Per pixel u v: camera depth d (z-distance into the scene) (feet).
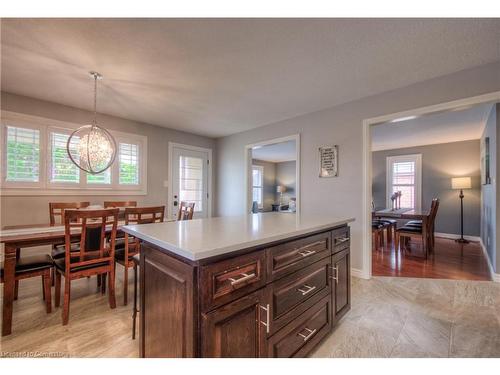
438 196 18.90
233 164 16.56
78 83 8.91
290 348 4.42
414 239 17.97
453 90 8.08
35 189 10.39
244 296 3.62
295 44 6.56
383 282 9.38
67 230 6.34
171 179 15.26
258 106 11.22
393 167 21.24
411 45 6.59
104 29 5.91
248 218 6.61
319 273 5.23
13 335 5.79
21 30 5.90
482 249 14.62
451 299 7.86
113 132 12.75
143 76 8.36
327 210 11.28
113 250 7.16
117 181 12.89
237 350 3.50
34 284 8.87
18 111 9.95
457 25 5.78
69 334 5.84
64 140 11.12
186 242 3.58
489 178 11.44
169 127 14.94
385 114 9.58
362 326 6.27
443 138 17.28
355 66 7.72
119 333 5.89
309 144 12.09
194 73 8.17
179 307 3.44
